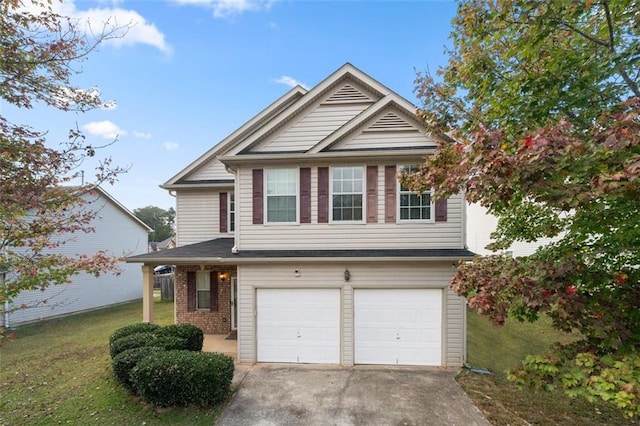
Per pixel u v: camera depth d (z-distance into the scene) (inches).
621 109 142.3
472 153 146.5
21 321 552.1
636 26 159.0
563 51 185.0
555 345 169.9
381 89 366.0
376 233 347.3
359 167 351.9
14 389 268.4
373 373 309.0
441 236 341.4
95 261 225.8
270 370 317.1
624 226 149.8
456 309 327.6
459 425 219.0
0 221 187.5
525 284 161.2
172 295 818.8
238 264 344.5
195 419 224.4
